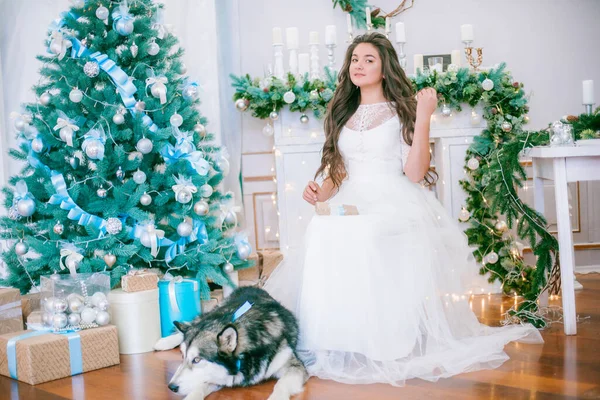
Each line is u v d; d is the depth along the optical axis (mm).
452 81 4000
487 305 3771
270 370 2607
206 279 3842
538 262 3328
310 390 2525
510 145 3408
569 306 3035
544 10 4750
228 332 2438
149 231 3369
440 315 2867
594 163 3014
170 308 3324
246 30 4801
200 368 2432
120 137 3408
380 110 3195
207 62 4414
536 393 2336
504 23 4754
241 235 3836
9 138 4207
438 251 3029
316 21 4797
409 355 2779
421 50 4785
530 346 2908
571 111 4797
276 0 4785
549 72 4773
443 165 4191
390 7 4777
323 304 2805
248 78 4316
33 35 4246
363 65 3182
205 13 4414
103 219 3363
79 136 3389
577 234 4723
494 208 3416
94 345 2900
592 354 2746
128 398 2510
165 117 3510
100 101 3363
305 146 4340
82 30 3400
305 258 2949
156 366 2930
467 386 2465
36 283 3486
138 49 3477
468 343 2859
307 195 3162
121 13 3387
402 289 2834
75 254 3221
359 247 2809
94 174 3377
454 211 4195
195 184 3564
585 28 4758
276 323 2676
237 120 4699
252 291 3088
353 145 3211
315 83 4191
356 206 3064
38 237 3447
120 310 3145
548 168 3244
